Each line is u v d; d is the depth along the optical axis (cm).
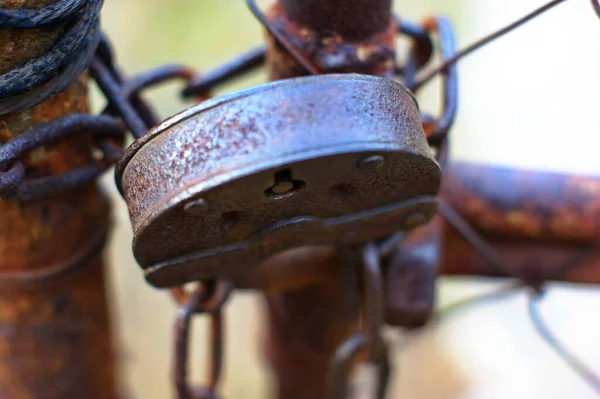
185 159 29
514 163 107
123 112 33
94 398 40
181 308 33
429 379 98
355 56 33
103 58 33
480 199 39
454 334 102
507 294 41
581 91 110
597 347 99
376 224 32
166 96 97
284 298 41
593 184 39
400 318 36
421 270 36
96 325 38
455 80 34
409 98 30
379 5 32
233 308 95
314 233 32
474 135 109
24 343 37
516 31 114
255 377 92
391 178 30
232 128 29
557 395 97
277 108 29
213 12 107
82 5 30
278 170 29
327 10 32
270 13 34
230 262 32
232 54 106
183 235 30
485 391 98
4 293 36
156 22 106
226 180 28
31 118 31
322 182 30
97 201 36
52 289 36
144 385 91
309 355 42
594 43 111
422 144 30
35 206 34
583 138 107
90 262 36
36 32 30
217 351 34
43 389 38
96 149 34
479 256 40
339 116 29
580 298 103
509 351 100
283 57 33
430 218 33
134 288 94
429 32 36
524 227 39
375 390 35
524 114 110
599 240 39
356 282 36
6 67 30
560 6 112
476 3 114
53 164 32
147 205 29
